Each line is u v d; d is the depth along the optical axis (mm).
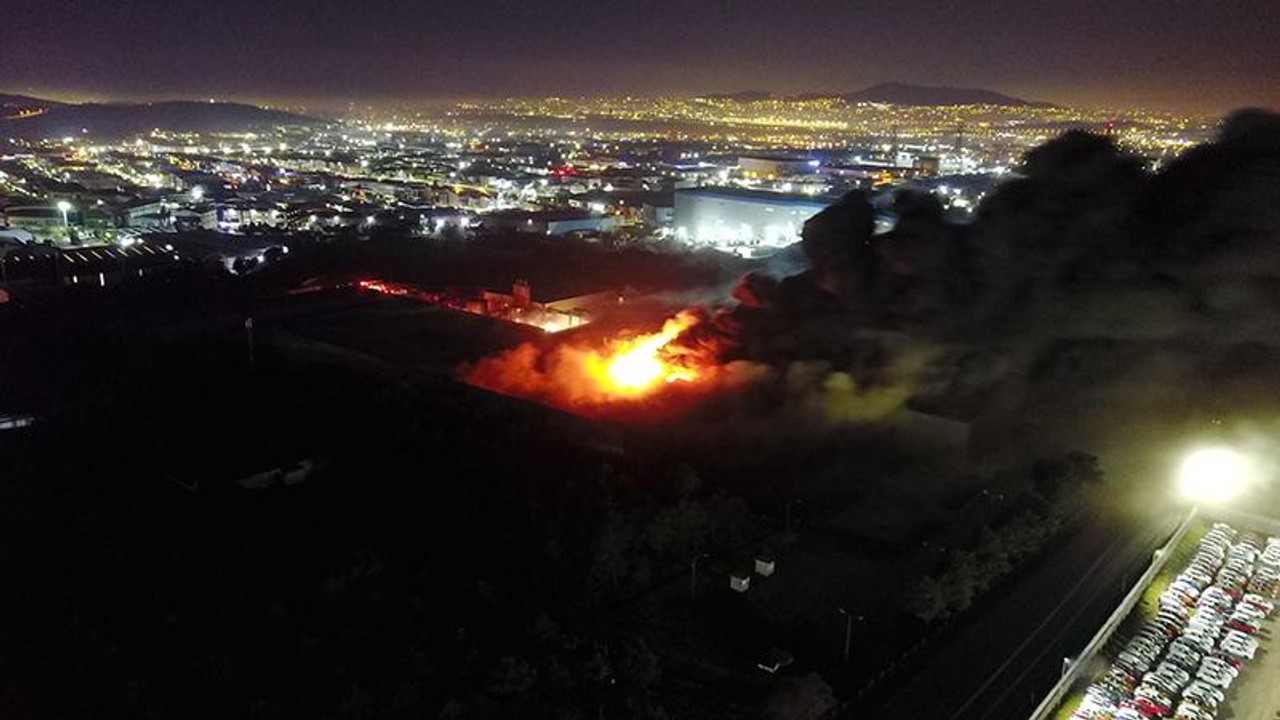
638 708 38094
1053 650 44406
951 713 39938
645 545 49812
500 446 59000
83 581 46750
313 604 43531
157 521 51281
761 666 42000
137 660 40188
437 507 52594
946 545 53250
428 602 43938
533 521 50344
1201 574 50656
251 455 58656
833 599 48125
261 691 37906
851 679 42000
